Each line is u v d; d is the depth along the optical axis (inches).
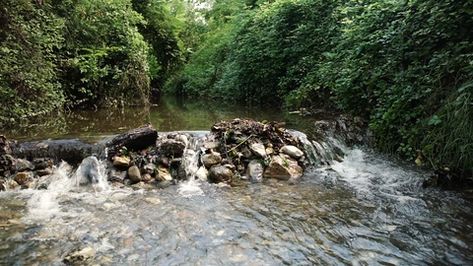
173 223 139.6
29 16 303.3
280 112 347.6
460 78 188.9
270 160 202.1
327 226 136.7
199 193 172.7
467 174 173.0
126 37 435.5
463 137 174.1
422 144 195.0
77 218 144.4
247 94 471.2
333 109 312.8
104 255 116.3
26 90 292.4
